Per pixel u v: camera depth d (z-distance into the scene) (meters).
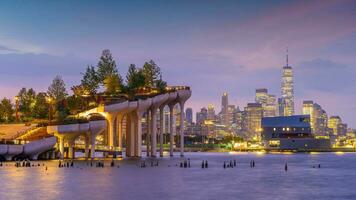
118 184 81.31
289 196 68.19
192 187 78.25
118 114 197.00
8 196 64.06
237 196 67.25
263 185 83.31
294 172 120.25
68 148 177.50
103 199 62.41
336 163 182.38
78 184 80.25
